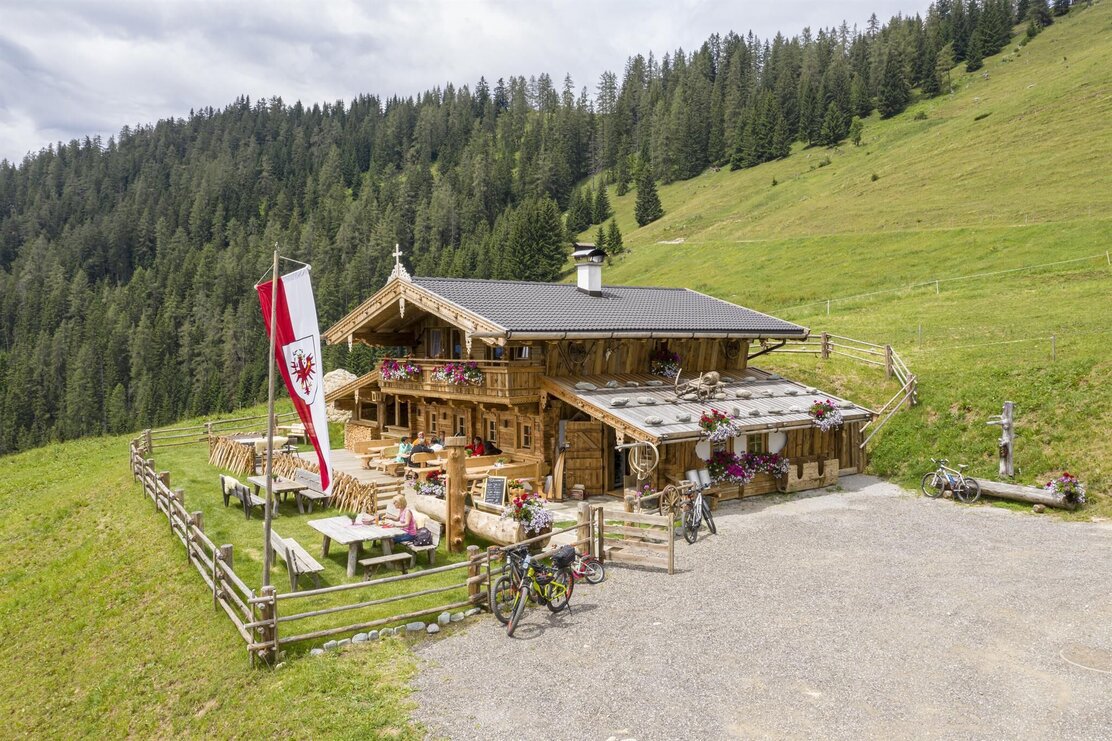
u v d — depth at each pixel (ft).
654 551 51.08
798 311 166.20
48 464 115.14
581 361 76.28
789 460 74.59
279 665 37.88
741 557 52.70
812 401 81.61
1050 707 30.27
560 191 590.14
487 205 568.00
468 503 67.67
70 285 481.46
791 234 276.82
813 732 29.19
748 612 42.01
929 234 214.69
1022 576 46.73
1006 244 183.93
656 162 578.25
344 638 40.42
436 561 53.11
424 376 82.07
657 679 34.19
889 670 34.14
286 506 70.74
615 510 66.18
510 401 70.13
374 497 63.16
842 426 80.79
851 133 462.60
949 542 55.31
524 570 42.04
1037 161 260.01
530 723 30.89
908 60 555.69
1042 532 57.31
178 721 36.83
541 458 72.95
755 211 363.15
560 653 37.58
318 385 40.32
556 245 391.45
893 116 499.92
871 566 49.85
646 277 281.33
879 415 87.15
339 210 544.62
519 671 35.73
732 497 71.46
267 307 42.98
